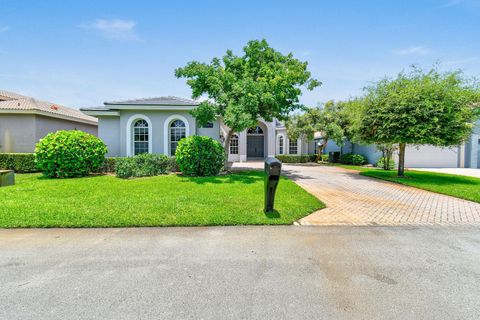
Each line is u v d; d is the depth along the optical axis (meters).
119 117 14.50
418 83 10.23
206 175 10.78
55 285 2.61
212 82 10.09
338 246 3.74
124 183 8.65
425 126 9.44
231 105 9.57
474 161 16.64
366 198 7.19
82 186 8.05
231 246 3.70
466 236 4.22
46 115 15.02
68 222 4.54
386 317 2.16
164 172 11.64
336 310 2.25
